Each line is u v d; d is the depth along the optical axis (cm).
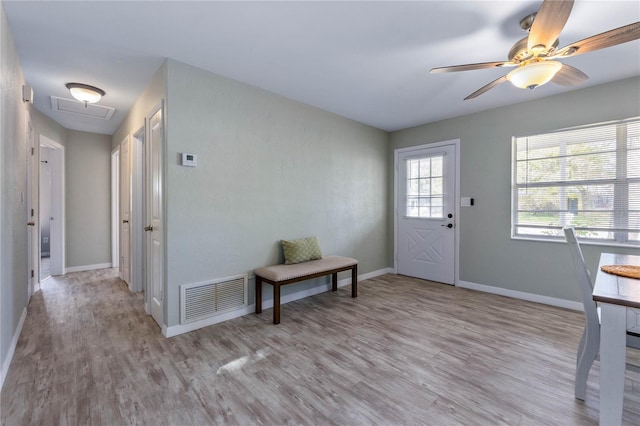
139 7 184
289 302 346
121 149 428
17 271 244
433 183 438
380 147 475
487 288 385
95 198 495
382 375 197
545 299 338
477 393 178
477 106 369
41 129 391
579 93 315
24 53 240
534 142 349
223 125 285
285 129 339
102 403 167
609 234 302
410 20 199
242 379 191
